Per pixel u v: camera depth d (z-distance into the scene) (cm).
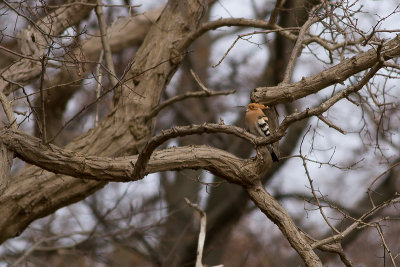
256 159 1001
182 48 1305
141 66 1278
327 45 1219
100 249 1906
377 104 1100
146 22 1922
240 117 2319
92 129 1261
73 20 1373
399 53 929
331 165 952
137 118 1250
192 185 2162
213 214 2120
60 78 1614
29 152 967
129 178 1003
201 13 1321
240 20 1288
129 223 1730
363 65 945
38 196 1138
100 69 1297
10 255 1922
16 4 1018
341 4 985
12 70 1260
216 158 1012
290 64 1060
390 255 916
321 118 879
